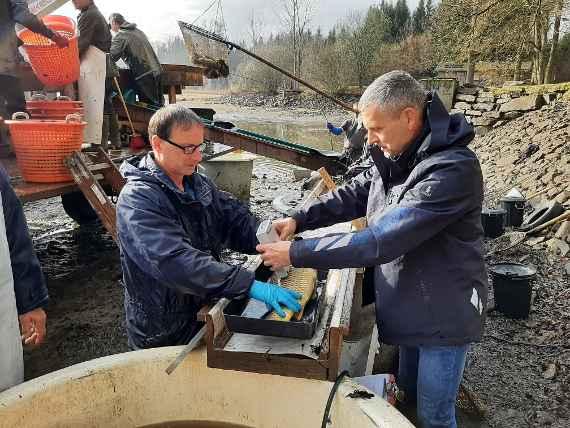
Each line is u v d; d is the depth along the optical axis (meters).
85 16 4.98
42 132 3.84
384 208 2.04
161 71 6.99
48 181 4.01
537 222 6.28
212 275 1.90
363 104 1.98
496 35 16.91
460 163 1.82
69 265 5.40
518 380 3.39
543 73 17.67
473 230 1.98
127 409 1.97
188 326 2.20
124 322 4.12
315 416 1.80
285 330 1.83
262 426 1.92
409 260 2.02
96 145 4.89
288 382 1.81
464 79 22.81
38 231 6.57
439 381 2.08
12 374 2.00
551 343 3.82
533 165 9.39
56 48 4.35
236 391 1.92
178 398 1.99
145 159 2.18
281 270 2.28
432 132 1.88
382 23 42.88
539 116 12.65
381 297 2.15
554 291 4.71
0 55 4.70
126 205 2.02
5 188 2.06
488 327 4.11
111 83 5.81
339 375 1.79
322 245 1.86
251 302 2.05
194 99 40.53
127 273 2.15
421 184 1.85
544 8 16.08
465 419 3.00
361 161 5.22
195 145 2.06
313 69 38.94
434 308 2.00
